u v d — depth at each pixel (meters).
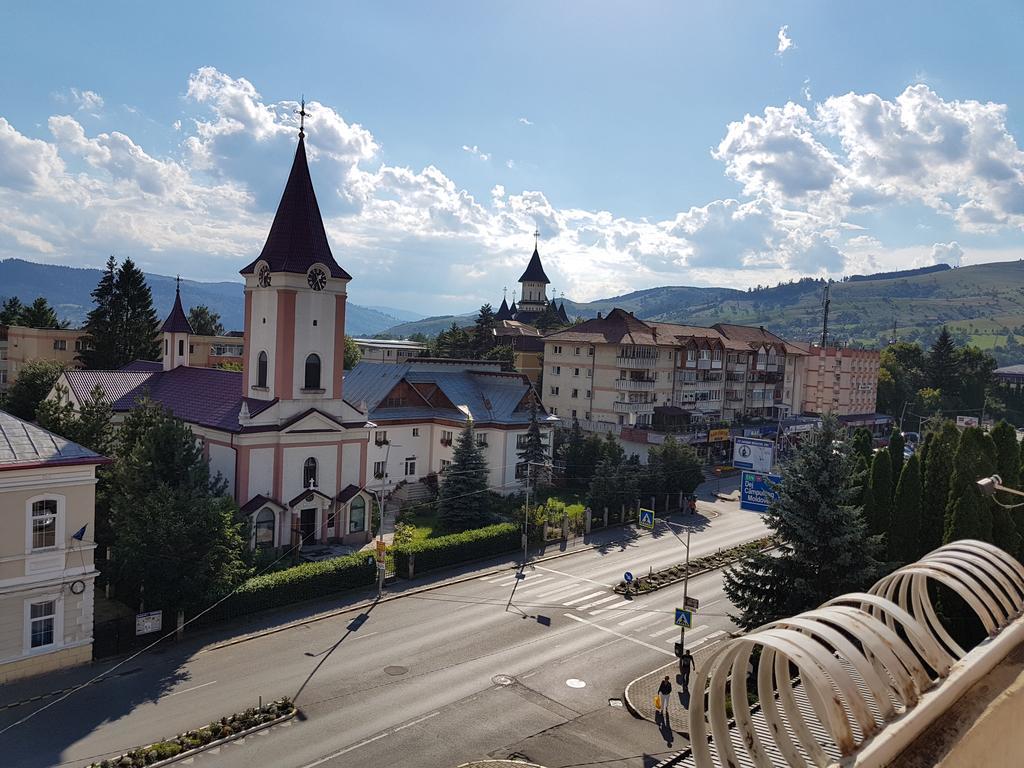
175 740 25.11
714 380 95.75
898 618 10.37
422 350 134.75
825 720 8.26
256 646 33.50
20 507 28.38
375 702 28.77
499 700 29.44
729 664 9.64
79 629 30.38
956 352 142.25
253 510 44.81
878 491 32.31
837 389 112.12
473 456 53.75
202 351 107.00
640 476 60.94
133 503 34.31
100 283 93.38
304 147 48.81
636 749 26.23
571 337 87.69
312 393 48.22
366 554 42.44
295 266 47.22
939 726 8.61
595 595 42.38
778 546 31.25
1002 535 28.17
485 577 44.91
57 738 25.11
